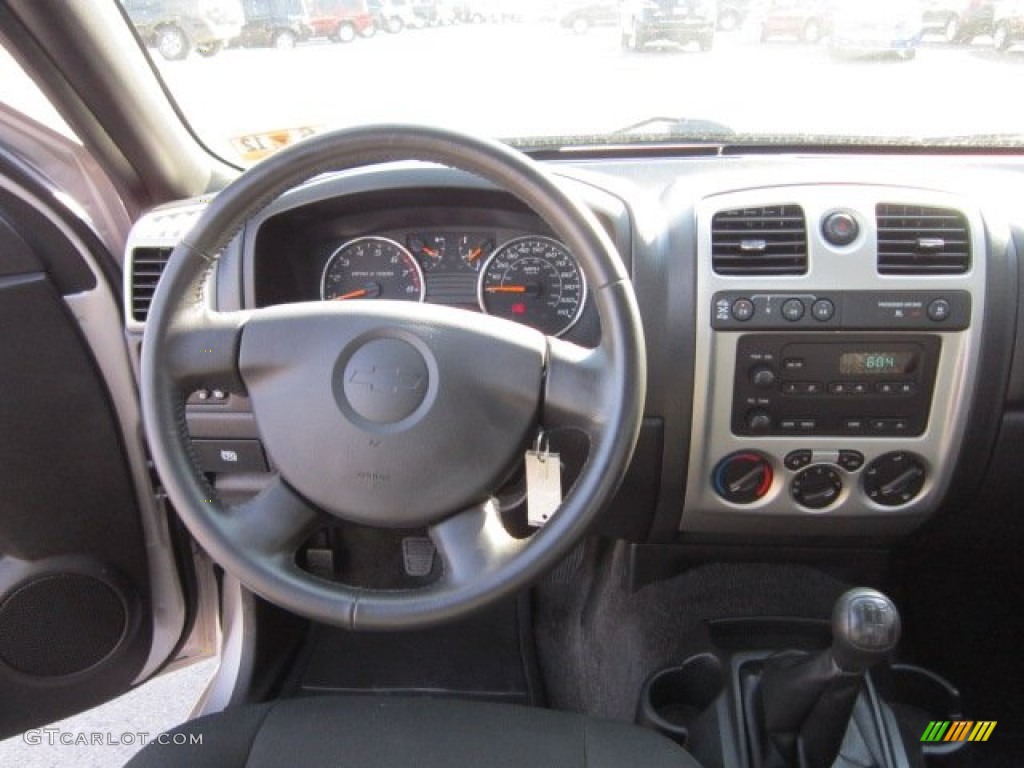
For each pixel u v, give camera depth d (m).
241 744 1.14
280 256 1.46
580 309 1.45
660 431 1.44
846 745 1.44
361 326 0.99
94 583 1.71
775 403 1.40
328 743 1.14
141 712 1.85
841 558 1.73
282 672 1.83
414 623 0.96
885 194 1.35
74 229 1.44
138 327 1.46
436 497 0.99
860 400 1.40
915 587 1.90
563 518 0.94
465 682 1.82
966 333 1.36
